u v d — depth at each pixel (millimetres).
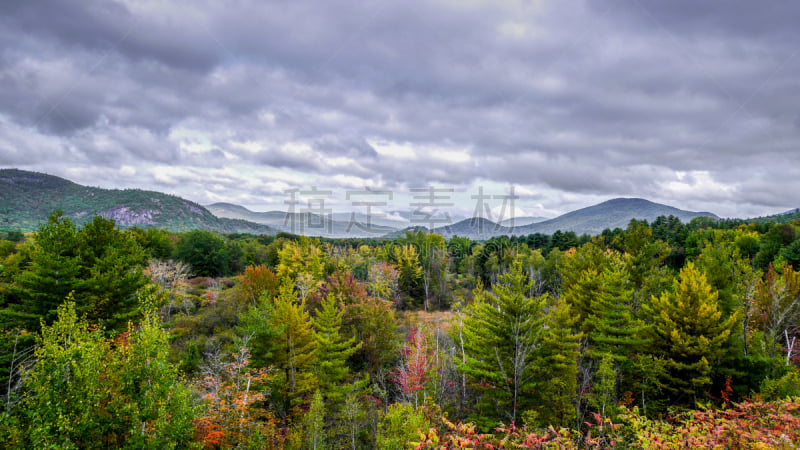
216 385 20625
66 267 24797
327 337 32094
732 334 26266
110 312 26844
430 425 20625
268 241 115312
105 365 13180
